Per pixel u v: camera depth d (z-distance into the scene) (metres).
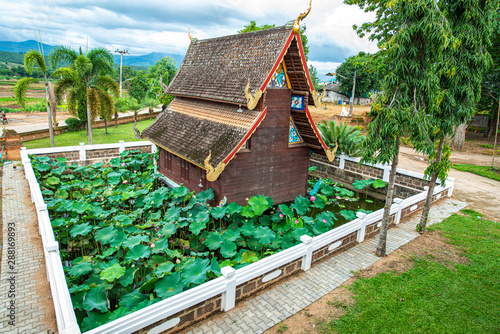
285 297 7.64
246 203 12.04
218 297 6.87
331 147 18.09
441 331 6.71
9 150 19.05
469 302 7.67
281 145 12.61
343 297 7.71
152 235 10.31
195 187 12.95
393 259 9.59
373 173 16.19
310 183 16.16
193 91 13.97
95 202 12.23
